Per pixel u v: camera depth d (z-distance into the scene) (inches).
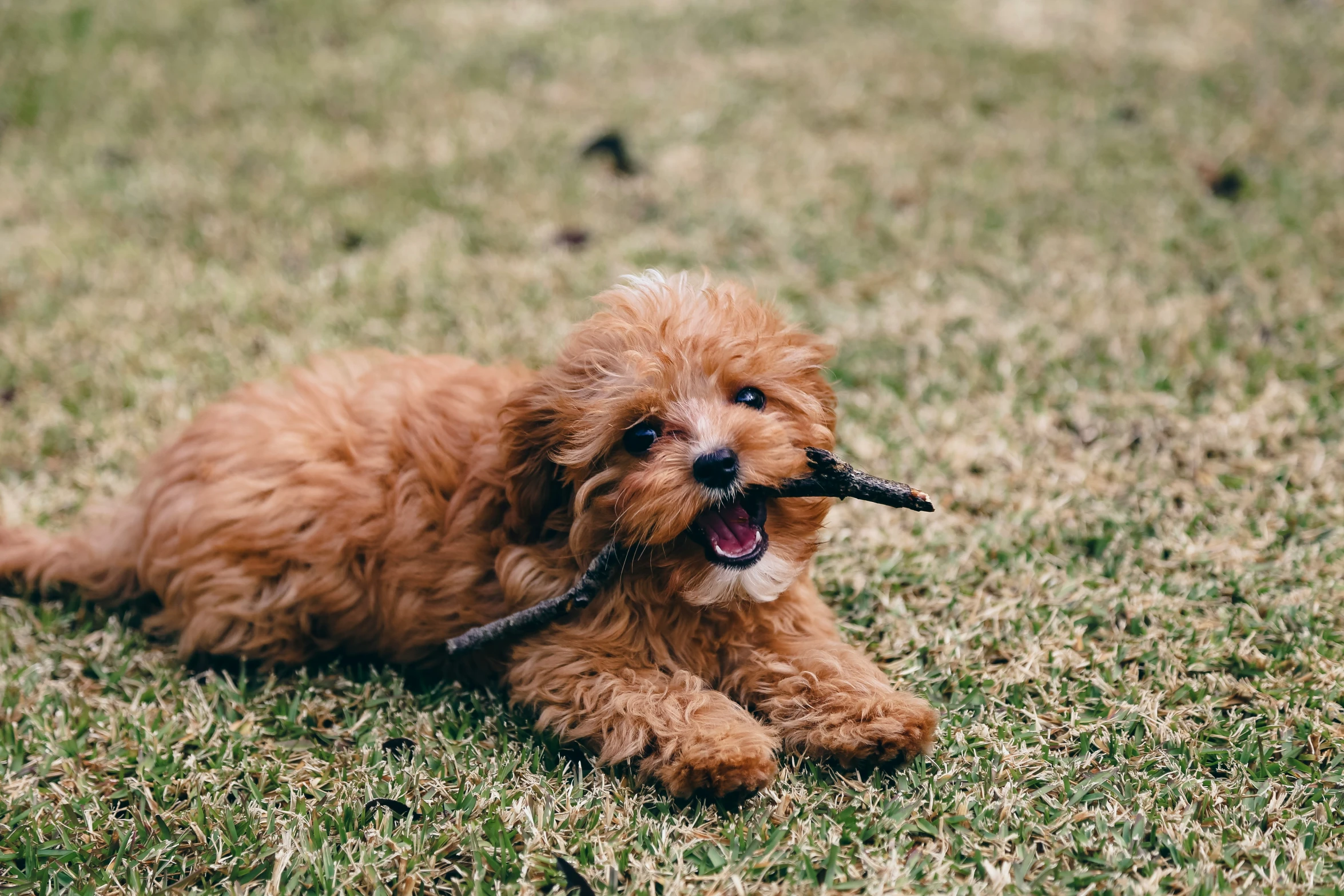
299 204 58.7
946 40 79.9
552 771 32.6
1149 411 42.3
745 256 52.6
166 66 77.4
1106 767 32.2
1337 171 57.3
